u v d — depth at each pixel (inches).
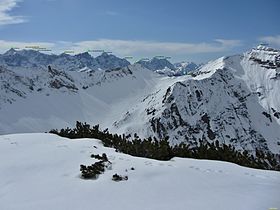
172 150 920.9
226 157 916.6
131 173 592.1
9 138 930.1
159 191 505.7
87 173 580.4
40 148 792.3
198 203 446.0
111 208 440.1
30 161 676.7
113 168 624.1
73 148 795.4
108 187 528.4
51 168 638.5
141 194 494.0
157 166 637.3
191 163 707.4
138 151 880.9
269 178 613.9
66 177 587.5
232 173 633.6
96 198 482.3
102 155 681.6
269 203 445.4
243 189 518.3
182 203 447.8
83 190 519.8
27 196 503.8
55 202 471.8
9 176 599.2
